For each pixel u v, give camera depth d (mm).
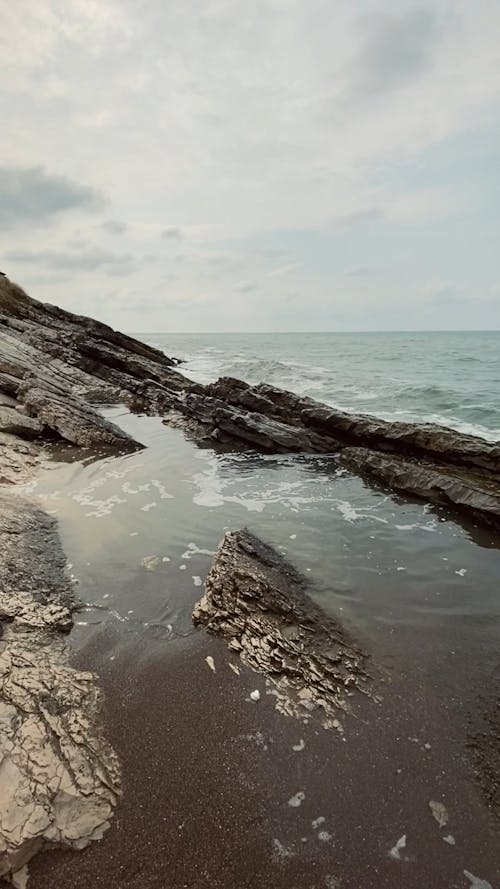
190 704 4895
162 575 7500
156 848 3520
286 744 4438
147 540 8758
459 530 9617
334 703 4949
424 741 4484
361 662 5578
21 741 4145
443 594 7156
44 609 6352
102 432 15828
